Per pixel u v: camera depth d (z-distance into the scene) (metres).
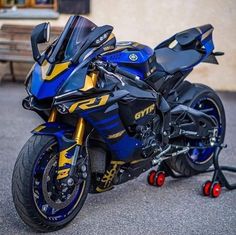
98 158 3.40
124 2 7.81
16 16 8.06
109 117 3.22
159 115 3.68
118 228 3.36
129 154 3.44
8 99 7.09
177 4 7.70
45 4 8.20
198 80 7.84
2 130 5.67
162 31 7.81
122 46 3.50
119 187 4.04
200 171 4.29
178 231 3.32
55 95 3.04
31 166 3.11
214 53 4.12
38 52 3.20
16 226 3.37
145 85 3.52
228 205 3.74
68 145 3.16
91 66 3.14
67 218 3.33
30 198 3.11
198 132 4.00
